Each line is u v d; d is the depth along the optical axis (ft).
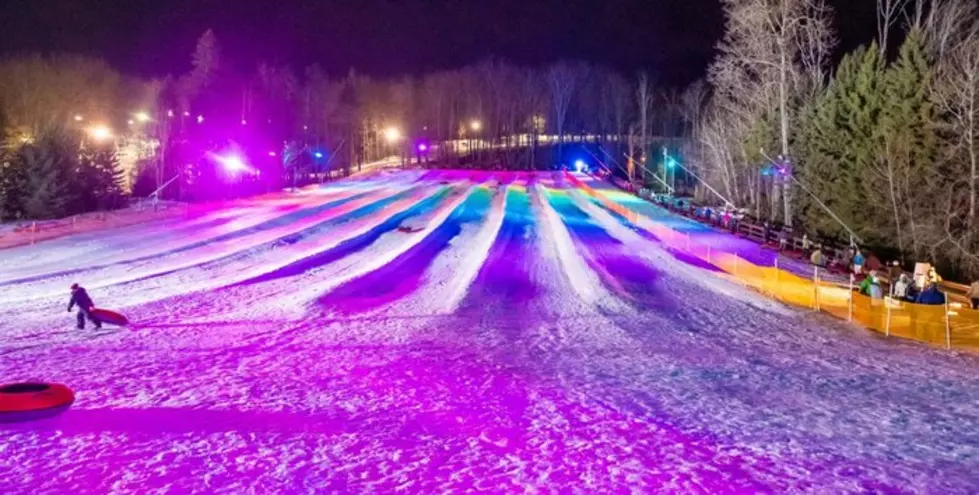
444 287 101.60
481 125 465.06
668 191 284.61
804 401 46.75
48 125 202.08
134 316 78.43
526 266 119.55
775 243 146.00
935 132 135.64
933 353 63.31
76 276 102.89
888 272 108.17
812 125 173.99
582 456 35.04
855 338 70.33
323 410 42.80
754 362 59.16
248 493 29.71
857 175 150.61
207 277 105.81
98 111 343.05
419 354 61.26
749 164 209.05
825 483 31.99
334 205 208.64
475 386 50.01
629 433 39.11
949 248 128.26
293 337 68.54
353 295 94.89
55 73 340.39
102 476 31.35
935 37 149.07
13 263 111.86
